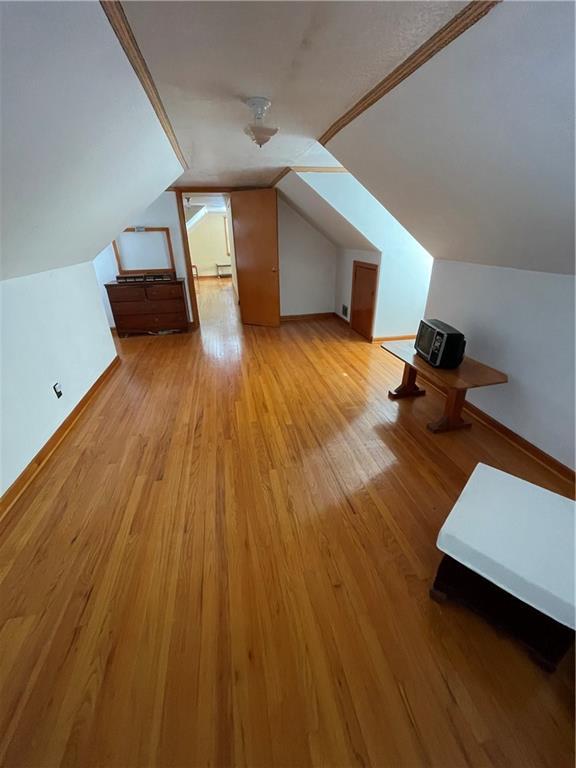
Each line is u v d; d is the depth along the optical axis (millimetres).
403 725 937
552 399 1886
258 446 2156
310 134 2070
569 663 1063
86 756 894
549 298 1846
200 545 1477
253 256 4625
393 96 1404
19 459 1827
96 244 2834
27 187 1350
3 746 913
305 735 923
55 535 1534
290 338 4348
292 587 1298
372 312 4020
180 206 4328
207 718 957
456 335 2164
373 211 3484
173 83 1411
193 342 4262
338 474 1897
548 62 916
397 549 1448
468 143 1372
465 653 1091
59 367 2369
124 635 1151
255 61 1231
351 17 985
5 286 1894
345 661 1075
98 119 1325
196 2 915
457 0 909
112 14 940
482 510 1178
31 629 1171
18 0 703
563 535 1086
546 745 896
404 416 2492
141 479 1881
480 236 1998
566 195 1299
